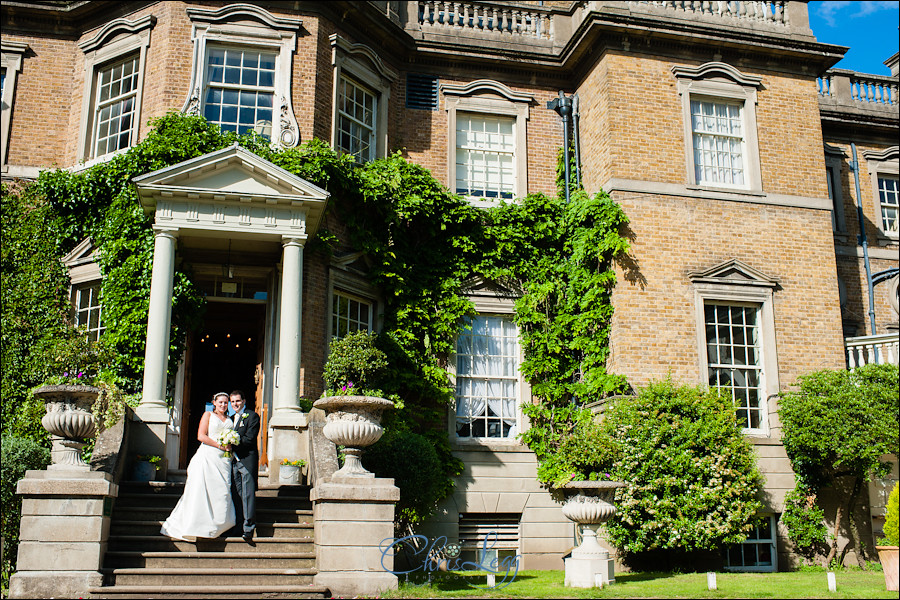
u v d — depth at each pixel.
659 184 14.41
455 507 13.45
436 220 14.48
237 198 11.55
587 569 9.61
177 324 12.50
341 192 13.50
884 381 12.89
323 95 14.00
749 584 9.68
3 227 13.52
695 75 15.12
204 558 8.75
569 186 15.55
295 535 9.38
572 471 12.77
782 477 13.48
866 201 18.06
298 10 14.16
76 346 10.57
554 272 14.70
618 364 13.55
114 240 12.88
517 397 14.48
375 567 8.74
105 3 14.53
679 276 14.07
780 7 15.94
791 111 15.54
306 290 12.62
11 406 12.79
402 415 13.41
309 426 10.59
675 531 11.94
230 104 13.72
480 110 15.99
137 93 13.81
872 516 13.71
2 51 14.78
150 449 10.58
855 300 17.23
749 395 14.09
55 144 14.59
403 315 13.81
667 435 12.49
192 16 13.78
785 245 14.77
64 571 8.16
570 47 15.75
